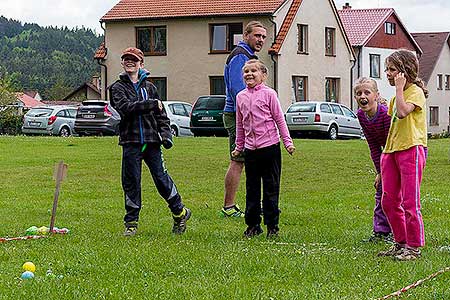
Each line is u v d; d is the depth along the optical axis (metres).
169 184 9.14
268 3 43.22
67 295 5.94
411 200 7.29
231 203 10.77
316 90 46.38
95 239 8.55
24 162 19.47
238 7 43.41
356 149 22.98
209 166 18.08
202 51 44.28
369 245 8.23
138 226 9.77
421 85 7.32
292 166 18.06
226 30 43.88
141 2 46.25
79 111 34.53
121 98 8.90
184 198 12.81
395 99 7.27
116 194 13.40
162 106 8.99
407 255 7.28
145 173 16.62
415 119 7.29
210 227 9.77
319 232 9.23
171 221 10.25
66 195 13.22
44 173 17.02
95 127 34.19
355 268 6.86
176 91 44.97
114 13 46.03
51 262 7.19
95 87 83.56
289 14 44.03
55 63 135.38
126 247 7.93
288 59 43.88
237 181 10.70
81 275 6.70
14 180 15.73
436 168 17.78
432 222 9.94
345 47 48.81
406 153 7.29
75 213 10.97
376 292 6.02
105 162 19.25
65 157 20.80
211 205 11.90
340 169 17.56
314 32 46.12
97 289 6.12
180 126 33.75
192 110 33.19
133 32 45.72
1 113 45.00
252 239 8.65
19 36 142.75
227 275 6.66
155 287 6.18
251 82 8.77
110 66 46.31
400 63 7.19
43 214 10.84
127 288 6.16
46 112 36.06
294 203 12.12
